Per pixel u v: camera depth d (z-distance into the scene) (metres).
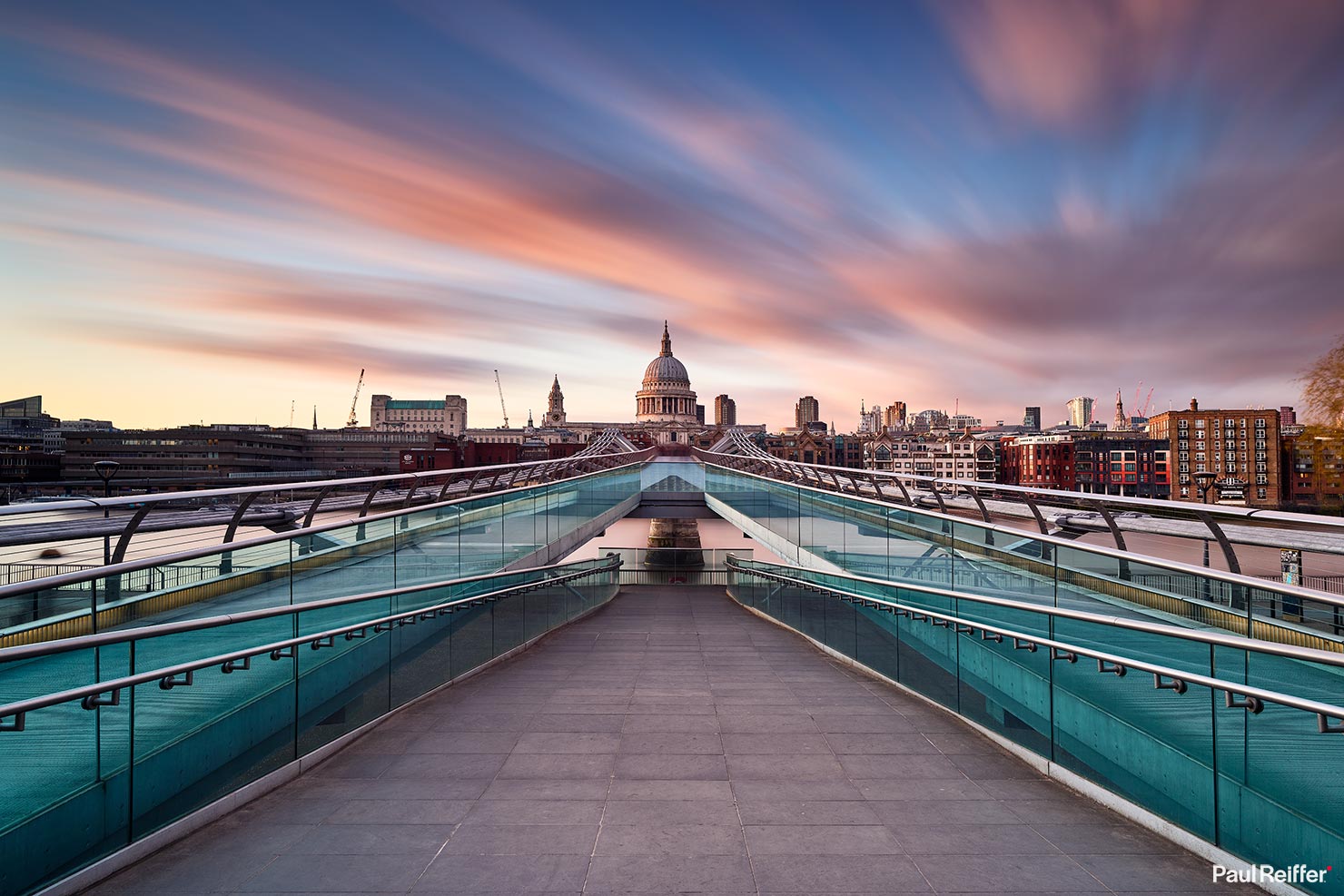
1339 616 4.83
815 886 4.22
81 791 4.34
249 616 5.71
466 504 11.22
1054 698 6.11
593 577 18.12
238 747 5.53
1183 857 4.60
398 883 4.26
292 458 139.62
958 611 7.76
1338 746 3.89
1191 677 4.71
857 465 146.75
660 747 6.71
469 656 9.94
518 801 5.46
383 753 6.55
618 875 4.34
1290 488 97.81
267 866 4.48
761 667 10.57
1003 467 129.12
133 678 4.66
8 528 8.12
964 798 5.54
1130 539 32.88
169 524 10.50
